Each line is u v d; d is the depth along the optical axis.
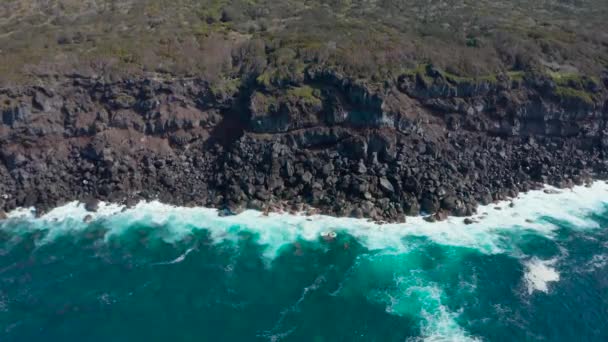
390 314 50.03
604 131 79.06
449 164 71.06
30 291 53.88
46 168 72.31
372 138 70.75
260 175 70.31
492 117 76.69
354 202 67.00
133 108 76.38
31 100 72.81
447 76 75.25
